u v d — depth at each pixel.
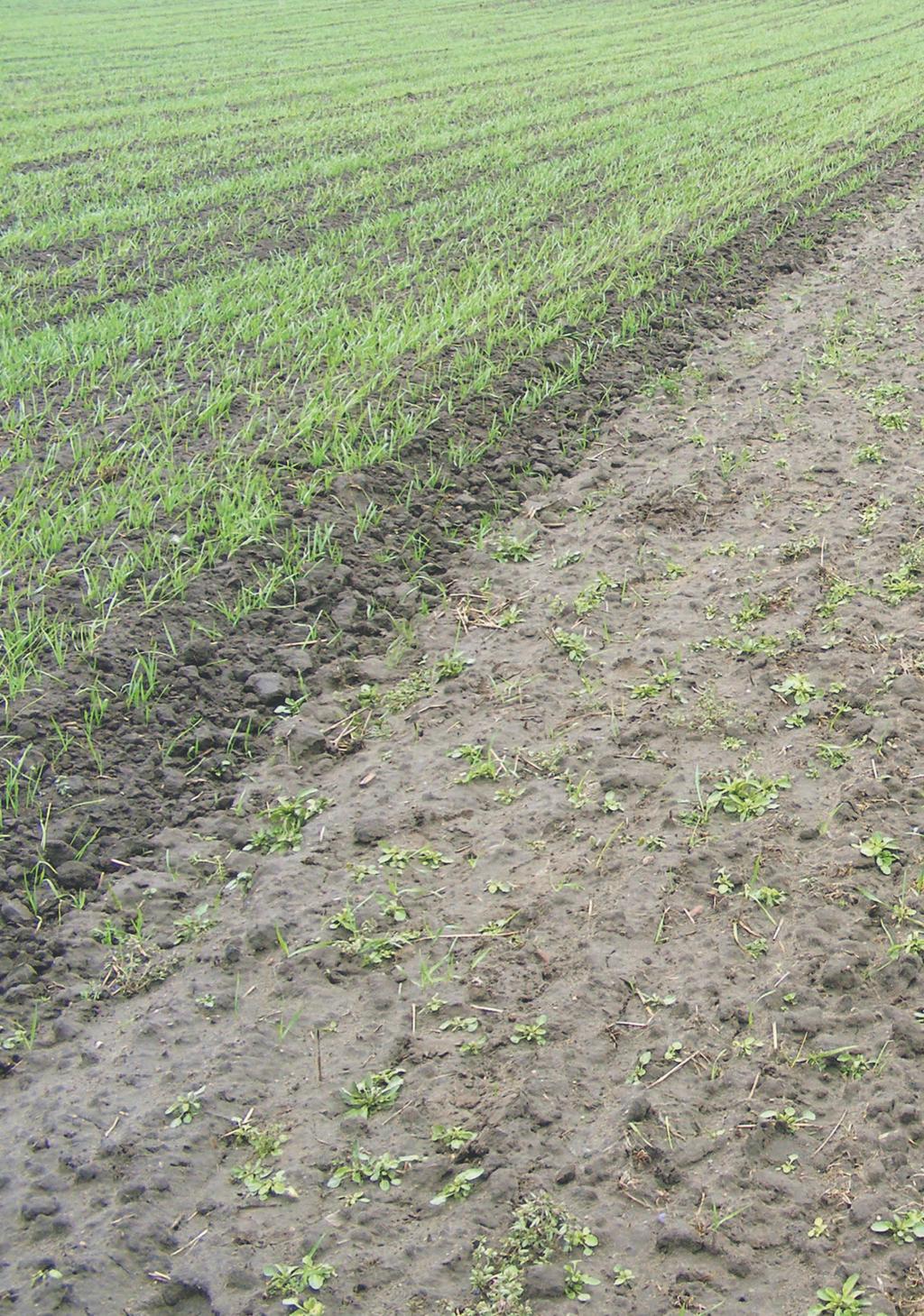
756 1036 3.83
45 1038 4.07
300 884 4.59
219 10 33.00
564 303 10.00
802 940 4.18
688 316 10.15
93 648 5.78
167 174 15.12
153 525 6.86
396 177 14.80
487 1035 3.92
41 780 5.10
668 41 27.77
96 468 7.52
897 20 31.22
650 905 4.36
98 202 13.82
